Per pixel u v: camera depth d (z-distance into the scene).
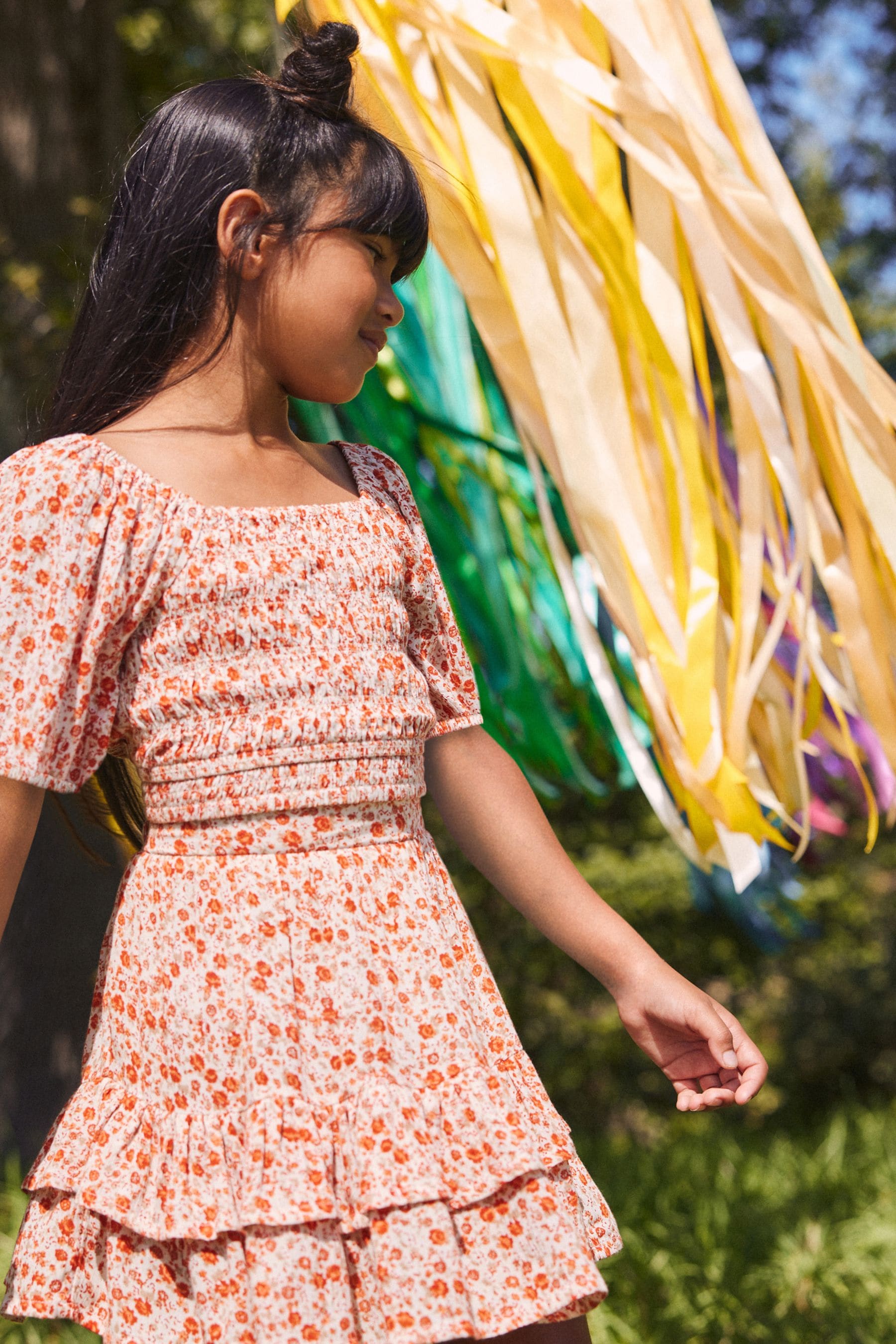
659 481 1.76
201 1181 1.14
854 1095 9.20
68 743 1.19
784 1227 3.38
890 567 1.76
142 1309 1.15
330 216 1.27
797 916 4.43
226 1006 1.17
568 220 1.78
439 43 1.80
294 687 1.21
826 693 1.82
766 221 1.74
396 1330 1.10
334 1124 1.15
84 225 4.01
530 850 1.47
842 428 1.75
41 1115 3.95
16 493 1.19
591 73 1.76
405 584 1.41
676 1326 2.77
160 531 1.21
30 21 4.43
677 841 1.79
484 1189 1.15
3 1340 2.58
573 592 1.80
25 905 4.00
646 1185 3.72
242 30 5.53
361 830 1.23
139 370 1.30
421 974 1.22
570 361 1.75
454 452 2.18
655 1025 1.44
